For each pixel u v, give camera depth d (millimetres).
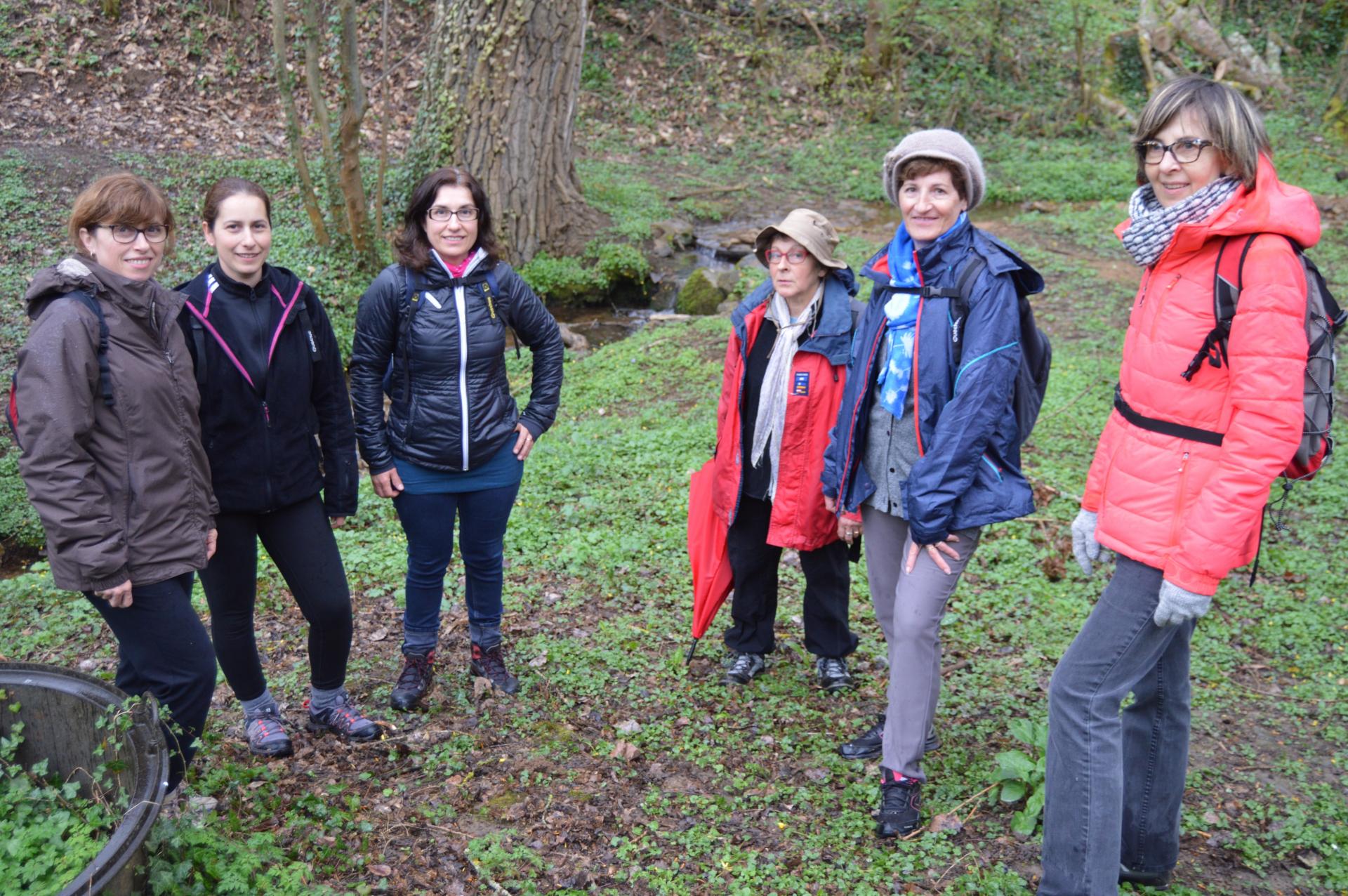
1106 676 2795
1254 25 21156
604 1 19922
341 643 3744
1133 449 2764
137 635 3035
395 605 5059
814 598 4219
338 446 3670
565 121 13148
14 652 4699
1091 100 19422
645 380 9211
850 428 3537
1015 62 20422
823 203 16094
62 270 2879
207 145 14406
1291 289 2486
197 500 3127
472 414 3795
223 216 3203
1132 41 20422
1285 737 4031
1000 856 3309
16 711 2766
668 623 4891
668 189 15984
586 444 7293
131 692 3166
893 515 3533
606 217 13984
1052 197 16078
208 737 3789
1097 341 9438
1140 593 2732
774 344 3938
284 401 3402
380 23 17312
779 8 21172
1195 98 2598
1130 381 2811
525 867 3203
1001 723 4086
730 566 4262
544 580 5309
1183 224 2605
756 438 3979
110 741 2658
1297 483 6387
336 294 11078
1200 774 3773
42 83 14469
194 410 3121
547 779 3684
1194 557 2543
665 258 13648
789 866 3254
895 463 3473
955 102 19141
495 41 12195
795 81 19828
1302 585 5273
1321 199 13914
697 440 7371
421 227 3732
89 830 2537
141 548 2959
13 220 11492
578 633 4785
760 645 4363
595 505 6141
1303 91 19469
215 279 3309
